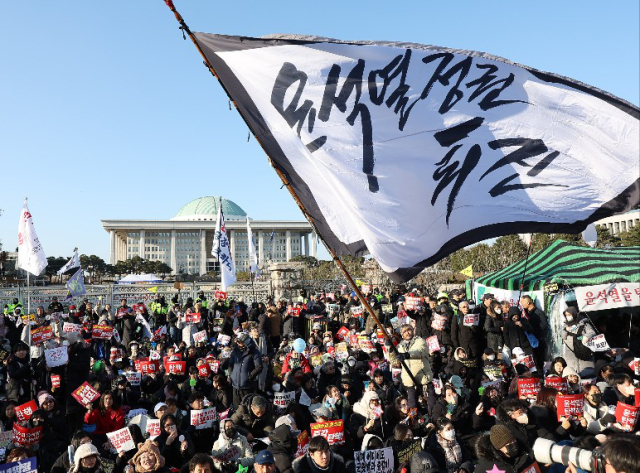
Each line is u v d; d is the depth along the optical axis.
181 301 37.31
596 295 13.02
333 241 5.80
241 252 172.25
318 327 15.90
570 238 44.41
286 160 5.88
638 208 6.00
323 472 5.79
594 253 15.54
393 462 6.37
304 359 11.72
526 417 5.84
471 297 18.39
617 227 81.12
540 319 13.30
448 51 6.09
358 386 10.72
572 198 6.11
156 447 6.25
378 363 11.40
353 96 5.96
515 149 6.11
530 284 14.19
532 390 8.27
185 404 9.91
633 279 13.18
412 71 6.07
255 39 6.03
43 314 18.86
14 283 48.59
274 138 5.92
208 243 172.12
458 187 6.02
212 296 40.84
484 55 6.14
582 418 6.70
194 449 8.02
